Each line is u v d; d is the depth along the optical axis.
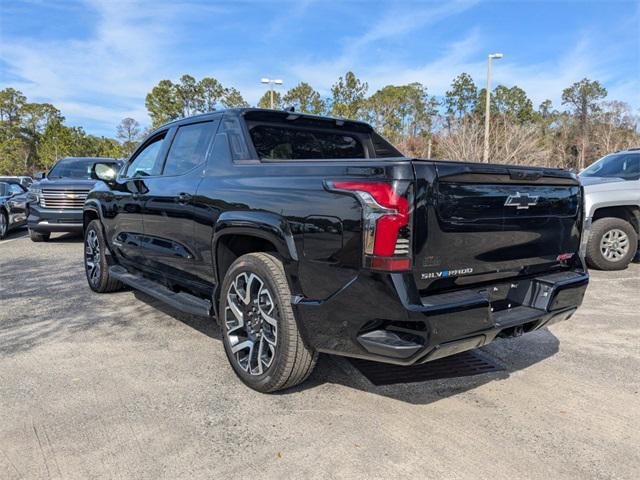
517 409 3.03
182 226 3.85
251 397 3.12
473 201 2.67
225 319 3.38
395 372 3.54
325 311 2.71
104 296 5.59
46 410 2.91
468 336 2.58
